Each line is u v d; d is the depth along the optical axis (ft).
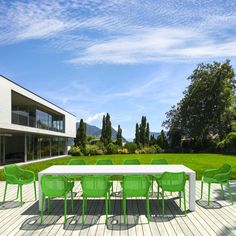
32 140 75.97
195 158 80.74
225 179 21.90
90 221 18.07
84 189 17.83
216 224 17.28
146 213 19.62
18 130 58.70
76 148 105.40
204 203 22.22
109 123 139.33
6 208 21.36
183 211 20.04
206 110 124.77
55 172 20.27
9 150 72.84
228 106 122.31
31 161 71.26
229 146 109.40
